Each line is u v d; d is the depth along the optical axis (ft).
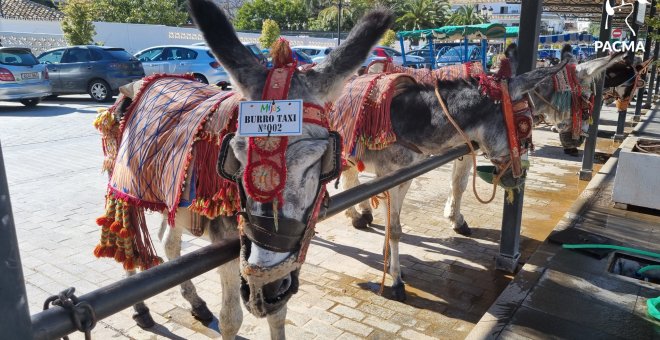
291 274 6.17
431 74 13.25
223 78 47.24
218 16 6.13
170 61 48.62
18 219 17.07
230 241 6.08
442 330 11.55
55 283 12.96
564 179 24.67
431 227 17.92
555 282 12.68
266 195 5.33
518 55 12.82
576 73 17.80
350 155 12.67
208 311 11.80
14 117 36.78
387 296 13.01
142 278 4.96
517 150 11.89
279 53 6.26
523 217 19.29
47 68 43.57
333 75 6.09
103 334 11.13
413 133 12.62
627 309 11.39
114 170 9.75
